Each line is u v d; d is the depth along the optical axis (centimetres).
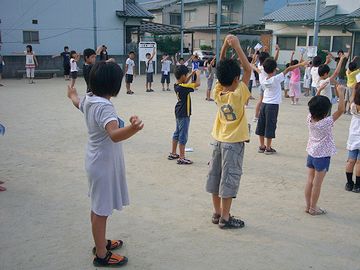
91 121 309
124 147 727
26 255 353
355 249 372
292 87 1291
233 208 463
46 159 643
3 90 1561
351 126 518
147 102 1285
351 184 526
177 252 362
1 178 548
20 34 2311
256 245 377
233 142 388
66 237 386
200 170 599
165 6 3922
